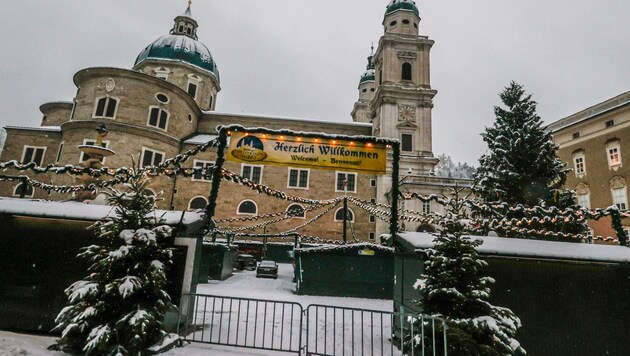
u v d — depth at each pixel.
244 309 12.48
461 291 7.42
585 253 8.63
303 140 11.34
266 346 7.97
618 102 31.31
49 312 8.10
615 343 8.23
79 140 34.53
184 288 8.12
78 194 11.85
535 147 16.72
